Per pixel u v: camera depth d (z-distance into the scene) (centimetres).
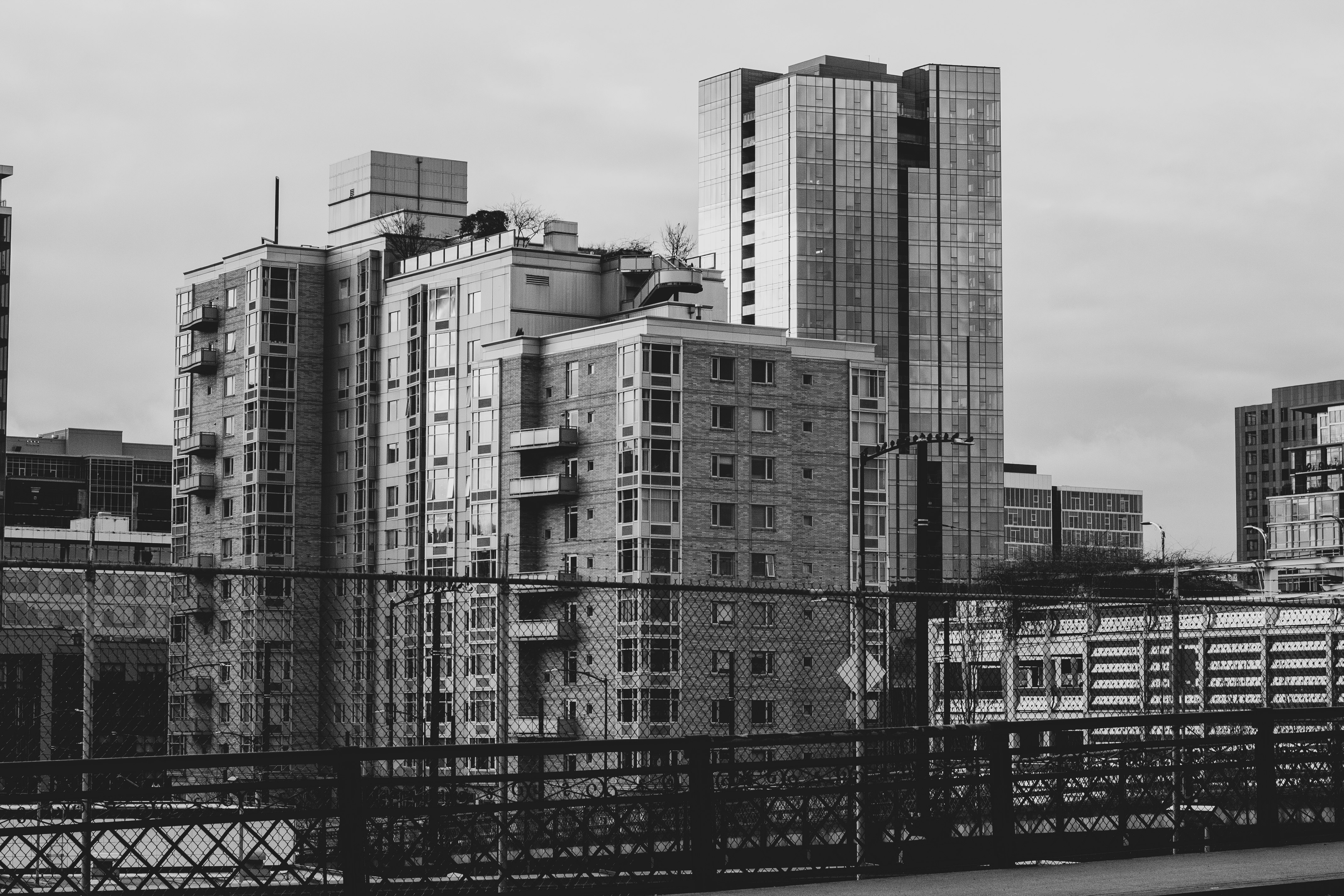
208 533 12525
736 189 18525
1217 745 2039
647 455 10306
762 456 10694
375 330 12031
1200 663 3353
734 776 1881
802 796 1797
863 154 18125
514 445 10862
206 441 12475
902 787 1841
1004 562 17112
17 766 1334
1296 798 2127
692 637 2877
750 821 2042
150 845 2222
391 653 2414
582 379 10775
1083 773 1978
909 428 17938
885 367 11262
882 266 18062
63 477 18638
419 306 11669
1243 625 3581
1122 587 10588
